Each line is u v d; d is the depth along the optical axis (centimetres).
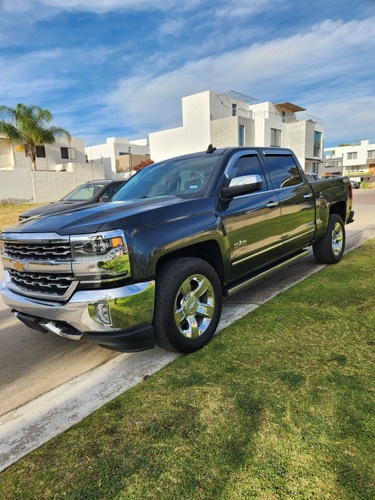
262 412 216
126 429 212
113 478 179
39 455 199
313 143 3834
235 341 308
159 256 264
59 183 3111
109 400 243
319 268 527
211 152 397
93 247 241
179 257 298
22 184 3111
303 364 265
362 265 525
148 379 263
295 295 409
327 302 381
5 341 364
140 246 254
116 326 245
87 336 252
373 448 183
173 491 168
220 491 166
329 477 168
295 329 323
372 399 219
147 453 192
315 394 228
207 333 307
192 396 237
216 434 201
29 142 3112
